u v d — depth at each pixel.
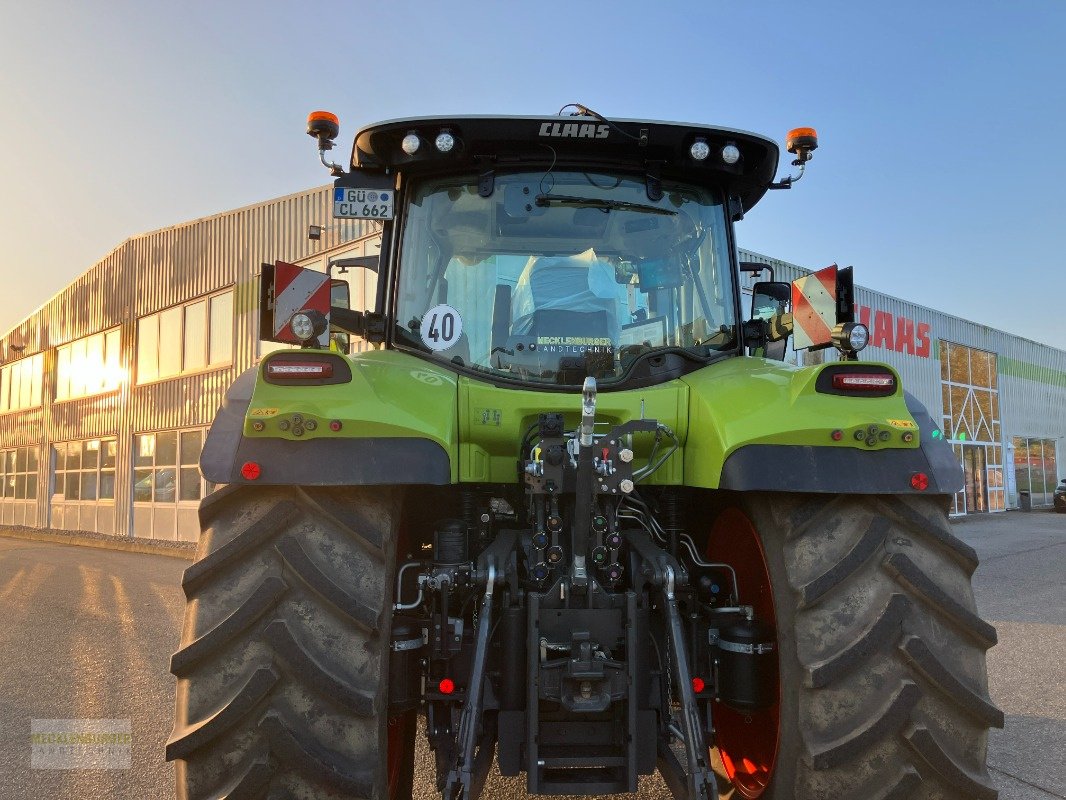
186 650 1.98
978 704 2.02
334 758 1.94
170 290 19.70
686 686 2.21
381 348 3.06
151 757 3.92
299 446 2.12
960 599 2.09
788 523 2.20
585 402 2.15
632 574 2.43
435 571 2.39
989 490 26.53
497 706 2.38
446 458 2.21
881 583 2.12
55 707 4.78
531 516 2.51
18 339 27.83
